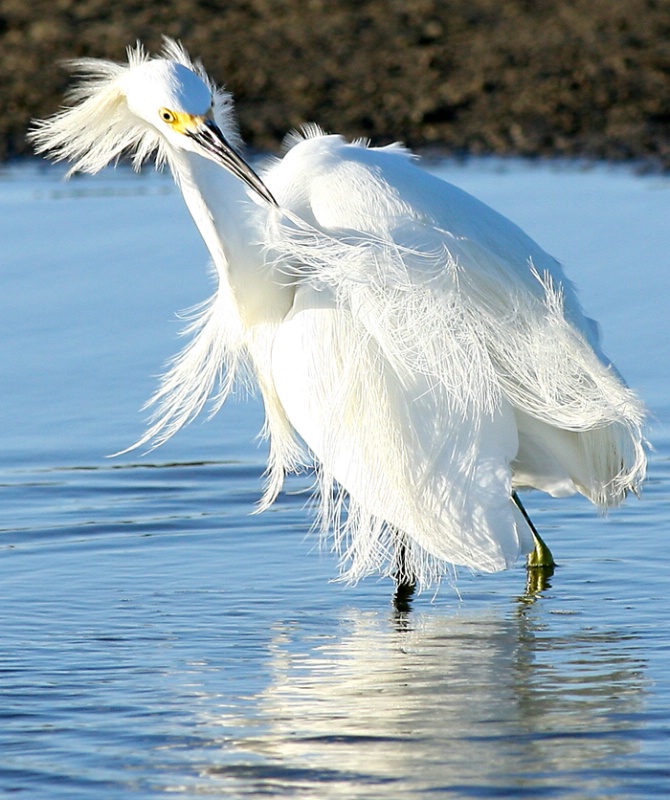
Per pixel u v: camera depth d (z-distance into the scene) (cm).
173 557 1135
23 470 1360
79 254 2097
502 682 867
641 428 1038
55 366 1661
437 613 1008
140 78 1039
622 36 3331
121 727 809
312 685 867
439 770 748
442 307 975
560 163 2714
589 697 840
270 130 2948
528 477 1031
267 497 1205
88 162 1128
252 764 760
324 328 1011
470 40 3388
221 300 1118
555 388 996
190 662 911
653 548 1136
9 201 2492
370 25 3497
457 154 2823
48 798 727
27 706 840
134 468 1365
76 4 3634
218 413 1533
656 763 751
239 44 3397
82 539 1179
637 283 1880
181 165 1045
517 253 1029
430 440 980
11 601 1031
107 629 973
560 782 731
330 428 1023
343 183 1027
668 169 2619
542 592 1045
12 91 3128
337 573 1100
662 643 932
